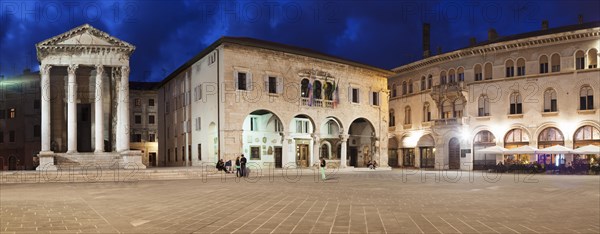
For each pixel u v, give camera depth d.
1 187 27.08
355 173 45.22
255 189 24.30
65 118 51.78
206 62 47.62
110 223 12.55
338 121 53.00
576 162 45.22
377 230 11.37
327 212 14.66
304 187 25.75
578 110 49.31
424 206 16.34
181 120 55.06
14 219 13.32
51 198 19.75
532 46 52.34
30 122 65.50
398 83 67.50
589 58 49.22
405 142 64.56
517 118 53.12
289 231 11.23
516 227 11.86
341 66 53.09
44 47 45.06
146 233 11.01
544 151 46.62
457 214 14.22
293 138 51.00
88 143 52.84
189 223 12.49
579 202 17.83
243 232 11.09
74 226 12.06
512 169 46.28
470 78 56.78
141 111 79.19
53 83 51.56
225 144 43.25
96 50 46.84
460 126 56.06
